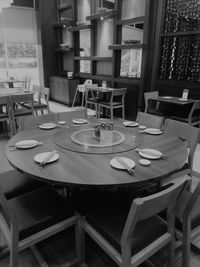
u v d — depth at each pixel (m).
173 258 1.30
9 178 1.66
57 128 2.02
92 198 1.85
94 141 1.67
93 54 5.73
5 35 6.68
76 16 6.07
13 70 7.13
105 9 4.93
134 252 1.09
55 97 7.02
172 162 1.37
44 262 1.43
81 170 1.24
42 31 6.69
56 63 7.16
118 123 2.26
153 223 1.22
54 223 1.27
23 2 6.58
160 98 3.88
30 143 1.60
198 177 2.54
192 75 3.87
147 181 1.16
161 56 4.22
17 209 1.31
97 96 5.40
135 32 5.09
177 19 3.87
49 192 1.49
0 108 4.13
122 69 5.11
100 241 1.18
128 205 1.37
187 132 1.96
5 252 1.50
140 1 4.34
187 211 1.20
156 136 1.85
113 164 1.30
